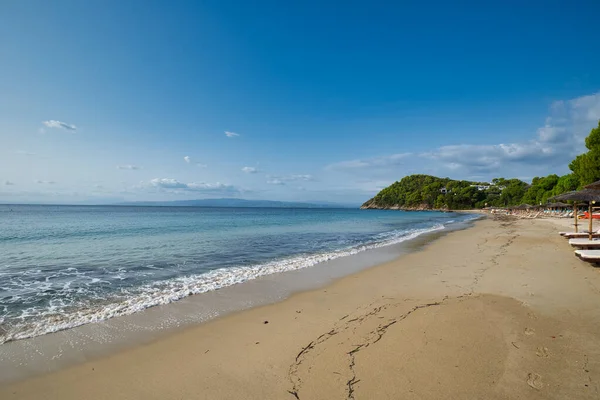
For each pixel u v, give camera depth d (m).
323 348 4.92
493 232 25.31
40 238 20.33
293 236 23.27
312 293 8.35
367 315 6.40
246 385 3.98
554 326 5.45
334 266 12.05
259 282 9.59
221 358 4.74
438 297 7.54
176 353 4.96
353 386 3.84
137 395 3.85
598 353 4.45
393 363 4.35
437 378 3.95
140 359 4.79
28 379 4.27
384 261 13.05
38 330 5.91
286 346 5.07
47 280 9.75
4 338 5.56
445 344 4.87
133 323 6.27
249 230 27.88
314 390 3.80
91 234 23.02
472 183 171.12
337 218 58.12
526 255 13.10
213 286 9.09
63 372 4.44
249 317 6.55
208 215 65.06
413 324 5.74
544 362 4.25
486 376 3.96
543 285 8.23
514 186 123.88
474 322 5.74
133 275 10.45
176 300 7.78
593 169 30.95
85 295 8.20
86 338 5.57
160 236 21.92
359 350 4.78
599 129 31.17
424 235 24.33
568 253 13.17
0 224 32.50
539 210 65.75
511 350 4.61
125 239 20.00
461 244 18.16
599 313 6.02
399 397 3.59
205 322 6.30
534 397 3.53
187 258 13.61
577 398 3.48
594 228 24.98
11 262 12.48
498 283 8.63
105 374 4.36
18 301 7.68
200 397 3.76
